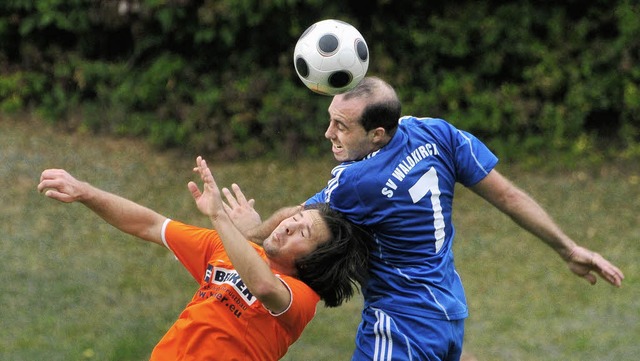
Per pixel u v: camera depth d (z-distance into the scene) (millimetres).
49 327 24141
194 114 38156
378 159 14859
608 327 25500
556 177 36375
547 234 16156
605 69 37750
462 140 15562
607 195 34750
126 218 14867
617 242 31141
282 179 36094
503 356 23641
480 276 28969
